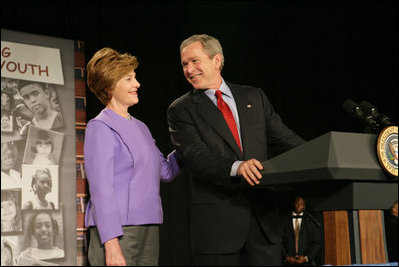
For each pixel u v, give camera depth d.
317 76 4.26
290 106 4.17
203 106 1.96
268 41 4.12
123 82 1.96
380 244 1.44
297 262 4.23
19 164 2.66
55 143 2.79
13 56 2.72
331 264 1.46
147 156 1.92
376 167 1.38
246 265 1.85
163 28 3.71
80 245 2.85
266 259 1.83
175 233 3.94
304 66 4.23
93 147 1.86
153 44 3.65
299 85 4.21
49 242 2.71
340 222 1.45
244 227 1.81
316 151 1.38
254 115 1.99
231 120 1.96
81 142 2.92
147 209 1.87
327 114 4.28
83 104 2.97
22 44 2.77
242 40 4.02
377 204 1.44
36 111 2.76
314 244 4.25
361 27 4.36
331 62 4.30
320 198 1.50
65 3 3.30
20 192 2.65
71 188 2.82
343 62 4.32
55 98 2.83
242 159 1.90
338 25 4.32
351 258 1.41
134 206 1.84
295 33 4.21
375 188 1.43
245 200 1.83
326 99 4.28
